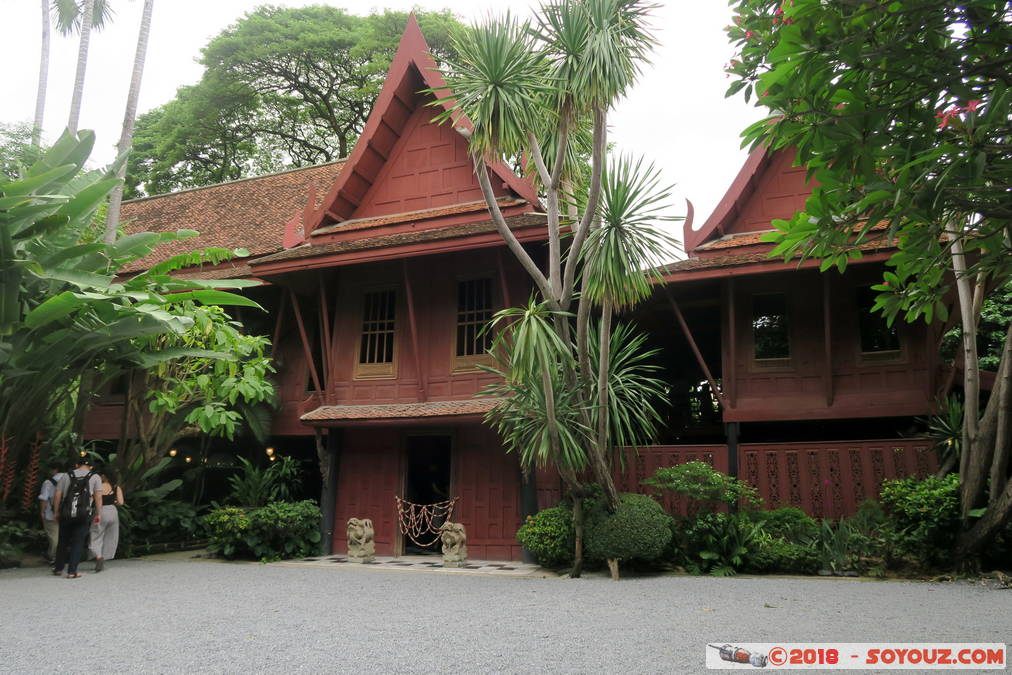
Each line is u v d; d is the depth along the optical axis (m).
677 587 8.47
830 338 11.04
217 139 32.41
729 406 11.60
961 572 8.91
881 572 9.18
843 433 14.40
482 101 8.25
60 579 9.60
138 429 13.47
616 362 10.34
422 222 13.70
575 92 8.08
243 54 30.17
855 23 4.24
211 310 12.41
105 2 21.22
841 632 5.69
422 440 17.09
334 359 13.95
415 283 13.64
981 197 4.39
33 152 16.22
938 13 4.16
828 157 4.68
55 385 11.46
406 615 6.76
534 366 8.46
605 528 9.56
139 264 18.03
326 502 13.36
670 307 13.89
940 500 9.11
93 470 10.46
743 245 12.15
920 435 10.94
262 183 20.50
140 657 5.09
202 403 13.87
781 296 12.20
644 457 11.67
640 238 8.38
